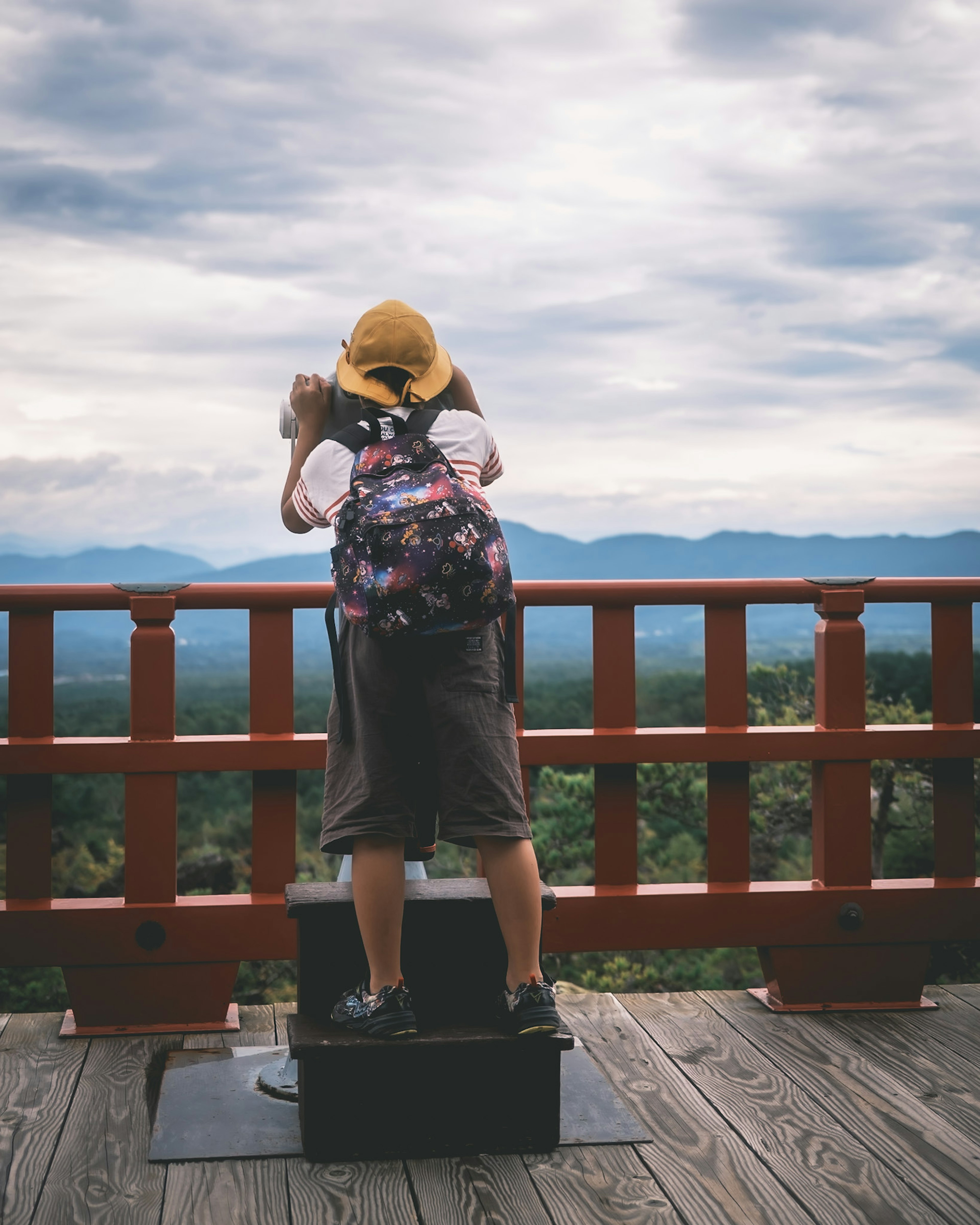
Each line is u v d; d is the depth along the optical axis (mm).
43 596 2652
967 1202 1834
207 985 2678
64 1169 1941
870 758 2889
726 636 2906
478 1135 1992
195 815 37719
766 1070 2412
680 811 10289
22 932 2631
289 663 2756
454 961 2105
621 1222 1760
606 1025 2711
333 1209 1798
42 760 2646
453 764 1932
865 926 2865
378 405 2062
